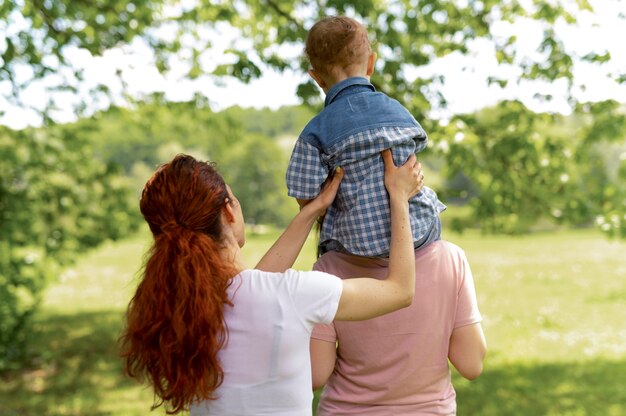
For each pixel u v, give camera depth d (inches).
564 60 226.7
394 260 64.3
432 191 74.7
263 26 278.1
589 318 455.2
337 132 68.1
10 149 325.4
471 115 248.5
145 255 63.2
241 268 64.3
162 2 269.7
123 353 61.8
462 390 276.2
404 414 73.2
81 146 350.6
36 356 345.7
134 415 244.1
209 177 63.3
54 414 248.5
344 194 69.2
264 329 59.7
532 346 371.9
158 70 281.0
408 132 68.1
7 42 234.7
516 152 241.6
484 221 255.1
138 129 371.6
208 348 58.4
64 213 344.2
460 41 236.2
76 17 258.4
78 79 272.4
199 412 62.1
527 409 248.5
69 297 601.0
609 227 233.3
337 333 74.0
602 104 234.8
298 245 69.1
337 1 221.8
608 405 252.8
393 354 72.6
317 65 73.6
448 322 73.4
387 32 228.2
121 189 362.3
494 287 616.4
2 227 314.2
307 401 61.5
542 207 244.5
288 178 70.2
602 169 256.2
